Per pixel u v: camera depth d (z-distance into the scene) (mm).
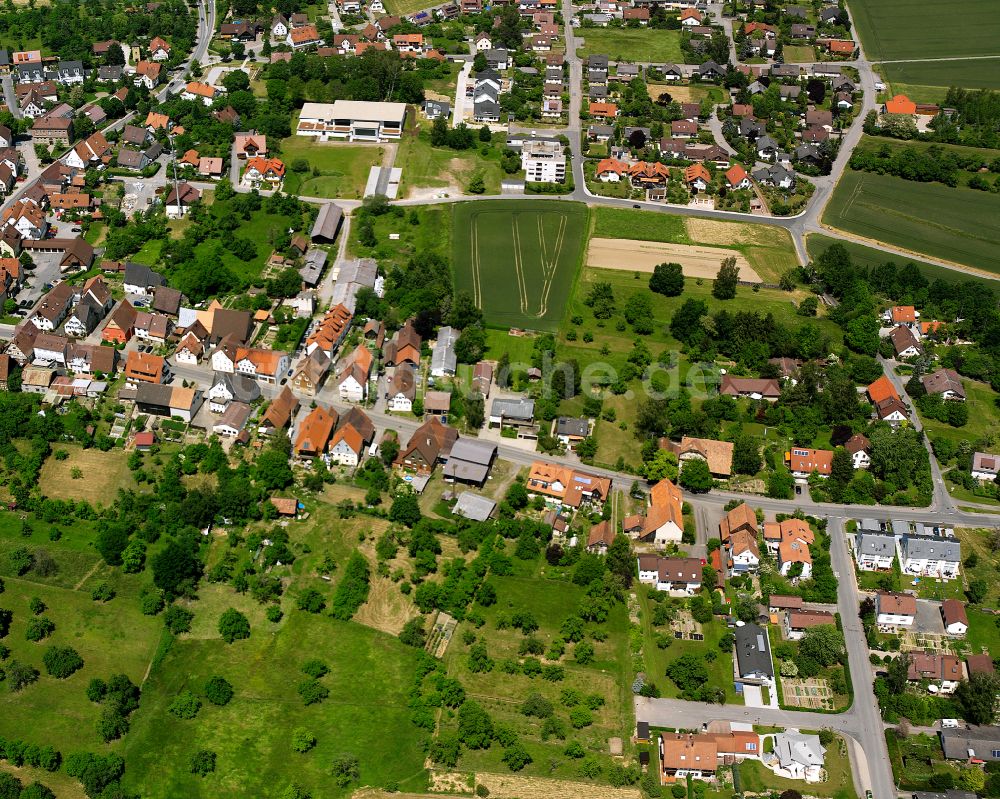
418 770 195500
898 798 194875
